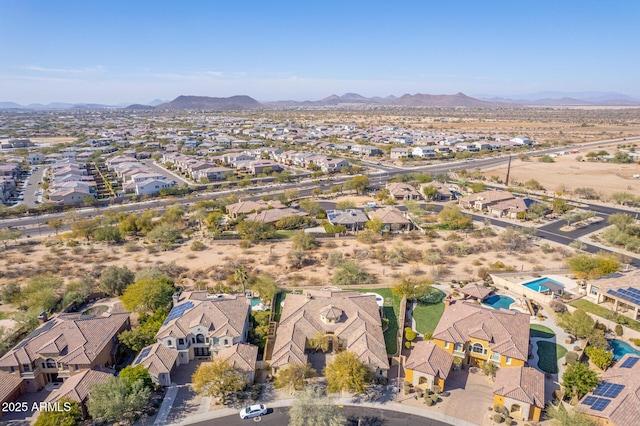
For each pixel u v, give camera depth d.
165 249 114.00
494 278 93.56
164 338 65.12
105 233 118.88
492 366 62.47
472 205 156.62
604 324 74.69
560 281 93.19
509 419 53.28
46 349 61.44
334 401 58.03
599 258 93.75
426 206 154.62
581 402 53.53
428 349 63.34
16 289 85.69
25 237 126.38
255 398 58.84
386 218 130.50
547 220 141.25
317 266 102.94
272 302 82.12
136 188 179.50
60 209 156.62
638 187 183.00
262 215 134.88
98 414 52.16
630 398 50.75
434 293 88.81
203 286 90.38
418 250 113.19
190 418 55.28
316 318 72.19
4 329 74.75
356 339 66.75
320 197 172.00
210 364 61.03
